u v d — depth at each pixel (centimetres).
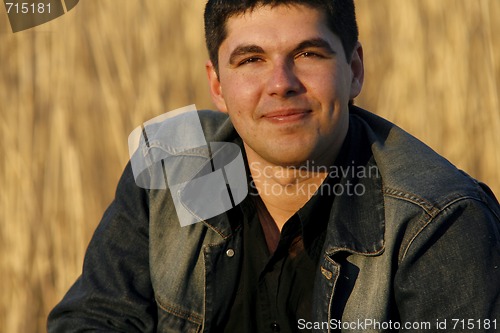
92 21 805
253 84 327
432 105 864
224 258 357
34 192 742
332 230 335
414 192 329
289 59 323
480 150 841
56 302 732
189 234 361
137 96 808
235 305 359
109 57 799
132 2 833
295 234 344
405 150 346
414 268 324
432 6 902
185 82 848
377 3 955
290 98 321
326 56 325
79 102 781
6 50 762
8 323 720
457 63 870
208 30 351
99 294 376
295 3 322
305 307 350
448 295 318
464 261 319
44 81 766
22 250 729
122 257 381
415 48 889
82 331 374
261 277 353
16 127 753
